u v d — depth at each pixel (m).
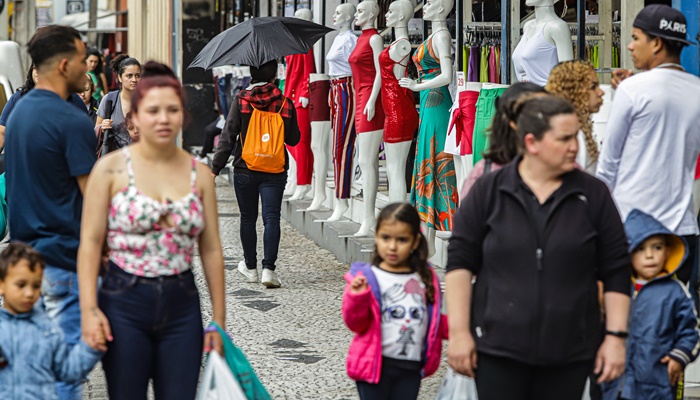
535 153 9.62
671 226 12.73
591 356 9.80
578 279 9.65
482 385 9.90
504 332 9.66
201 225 10.84
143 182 10.69
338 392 15.60
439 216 22.91
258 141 22.61
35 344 10.87
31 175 11.72
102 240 10.75
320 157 31.28
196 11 55.56
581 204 9.70
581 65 11.85
